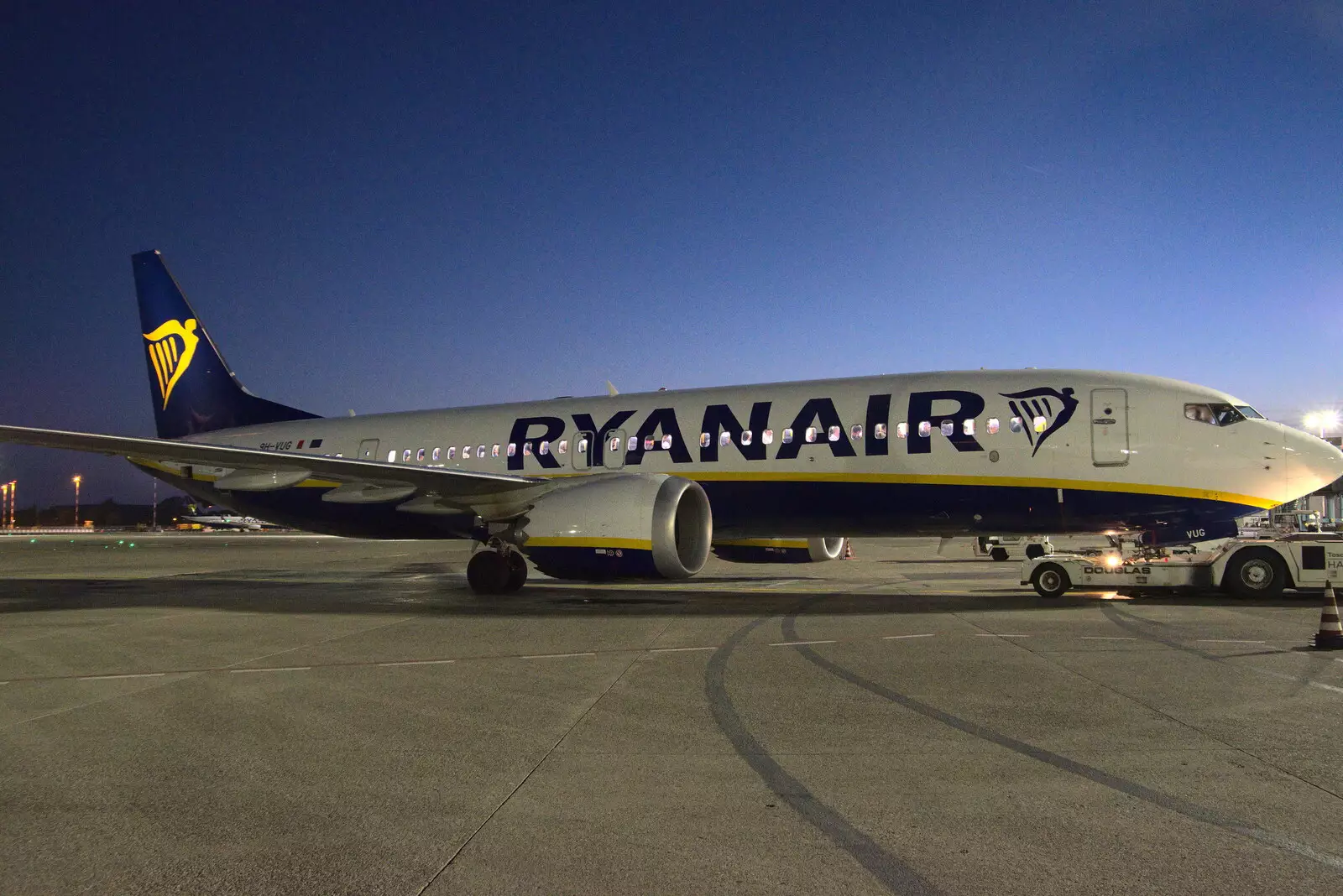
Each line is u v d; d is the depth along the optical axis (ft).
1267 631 33.40
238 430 74.23
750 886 11.51
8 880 11.93
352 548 151.53
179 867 12.34
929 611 41.34
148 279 81.15
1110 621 36.78
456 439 62.95
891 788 15.38
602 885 11.60
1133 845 12.70
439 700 22.89
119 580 68.54
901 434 49.11
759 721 20.27
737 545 63.67
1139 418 45.37
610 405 59.36
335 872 12.10
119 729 20.11
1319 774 15.85
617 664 27.73
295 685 25.03
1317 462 44.16
